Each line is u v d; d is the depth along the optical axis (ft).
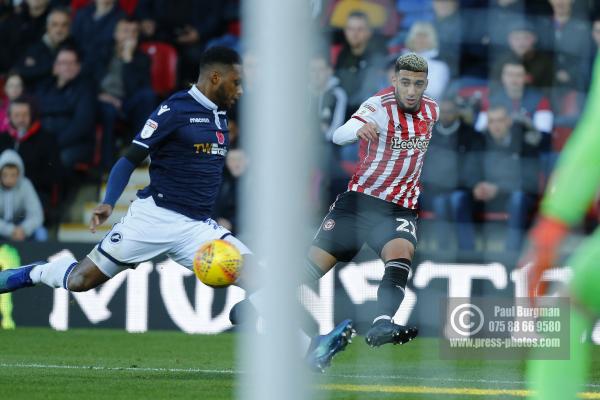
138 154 75.87
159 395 68.08
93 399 66.18
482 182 116.78
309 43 34.14
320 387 73.31
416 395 70.28
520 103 118.32
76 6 146.30
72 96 132.36
